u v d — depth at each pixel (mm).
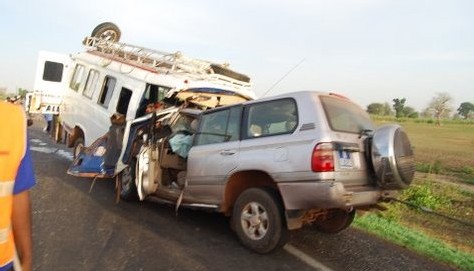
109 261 4738
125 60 9750
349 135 5145
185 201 6508
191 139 7008
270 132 5449
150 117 7375
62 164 11133
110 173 7789
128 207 7281
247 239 5363
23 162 1768
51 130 13336
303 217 5348
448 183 11922
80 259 4746
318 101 5160
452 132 38500
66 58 12258
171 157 7215
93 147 8383
